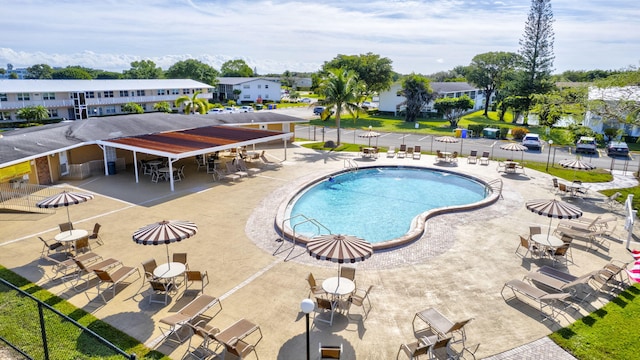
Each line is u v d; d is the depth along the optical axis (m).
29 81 64.56
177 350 9.91
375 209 22.44
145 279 13.17
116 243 16.36
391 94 72.88
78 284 13.08
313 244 11.34
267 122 39.81
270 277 13.66
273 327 10.90
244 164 29.14
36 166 24.33
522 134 45.84
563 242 15.47
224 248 16.02
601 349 10.01
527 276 13.07
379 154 36.50
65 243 15.59
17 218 19.19
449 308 11.87
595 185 26.39
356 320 11.26
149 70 145.88
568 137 33.84
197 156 30.59
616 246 16.67
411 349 9.55
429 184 27.78
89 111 68.50
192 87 83.44
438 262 14.88
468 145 42.16
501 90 70.81
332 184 27.45
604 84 27.75
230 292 12.69
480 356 9.77
